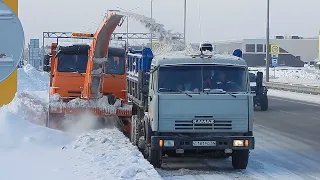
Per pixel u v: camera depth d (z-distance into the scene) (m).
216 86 16.27
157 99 15.96
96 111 21.34
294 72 100.56
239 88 16.31
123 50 23.53
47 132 18.78
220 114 16.02
